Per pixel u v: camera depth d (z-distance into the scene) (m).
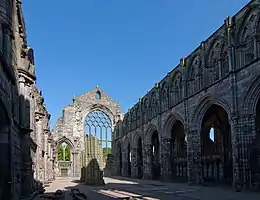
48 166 66.12
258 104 40.25
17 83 24.50
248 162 35.12
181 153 64.88
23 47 26.75
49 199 26.73
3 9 20.17
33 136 36.50
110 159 102.06
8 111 19.02
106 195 31.19
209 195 30.06
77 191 33.47
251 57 35.81
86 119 103.62
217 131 58.25
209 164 53.22
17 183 22.66
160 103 62.66
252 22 35.53
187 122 49.88
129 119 87.44
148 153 70.56
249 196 28.08
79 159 99.06
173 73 56.72
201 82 46.66
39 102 46.91
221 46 41.25
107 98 106.69
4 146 19.61
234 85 37.34
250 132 35.31
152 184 50.31
